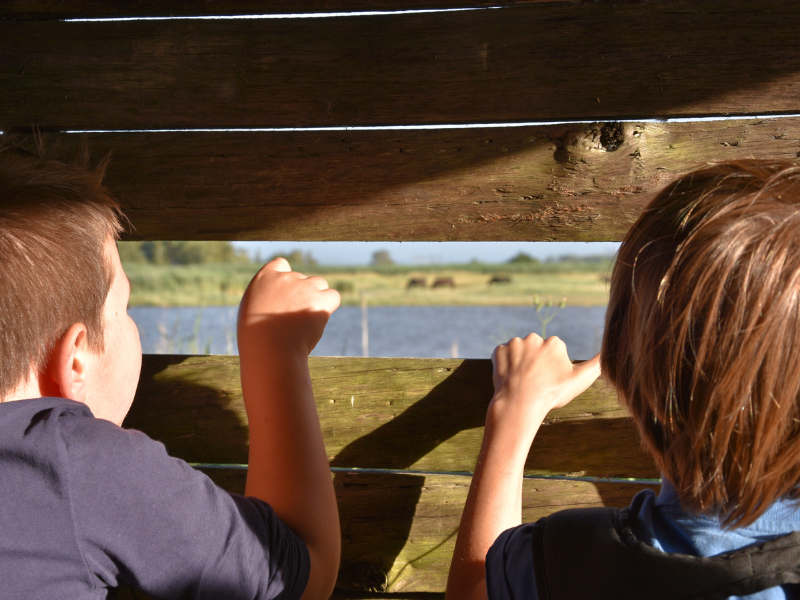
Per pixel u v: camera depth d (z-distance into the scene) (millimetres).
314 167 1309
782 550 555
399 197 1297
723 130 1207
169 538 709
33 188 791
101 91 1323
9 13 1324
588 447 1291
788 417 522
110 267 856
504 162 1266
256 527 771
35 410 716
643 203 1237
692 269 552
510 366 1077
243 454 1357
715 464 552
